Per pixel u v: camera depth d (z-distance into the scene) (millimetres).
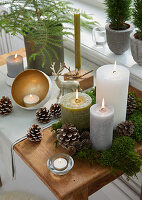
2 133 972
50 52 1173
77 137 853
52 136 941
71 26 1532
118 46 1181
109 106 824
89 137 874
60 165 811
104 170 820
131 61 1219
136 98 1027
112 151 840
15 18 1149
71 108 864
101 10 1590
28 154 882
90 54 1331
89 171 819
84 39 1408
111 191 1541
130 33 1153
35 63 1195
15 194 817
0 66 1328
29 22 1149
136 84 1166
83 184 788
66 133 843
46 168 834
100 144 838
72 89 1083
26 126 996
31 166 847
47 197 1604
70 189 775
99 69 878
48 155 875
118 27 1154
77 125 895
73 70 1168
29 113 1059
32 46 1149
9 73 1187
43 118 986
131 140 861
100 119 789
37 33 1118
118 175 931
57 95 1137
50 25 1155
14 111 1069
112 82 823
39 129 918
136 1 1060
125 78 828
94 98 1023
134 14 1057
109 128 811
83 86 1132
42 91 1096
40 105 1046
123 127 881
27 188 1653
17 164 1768
